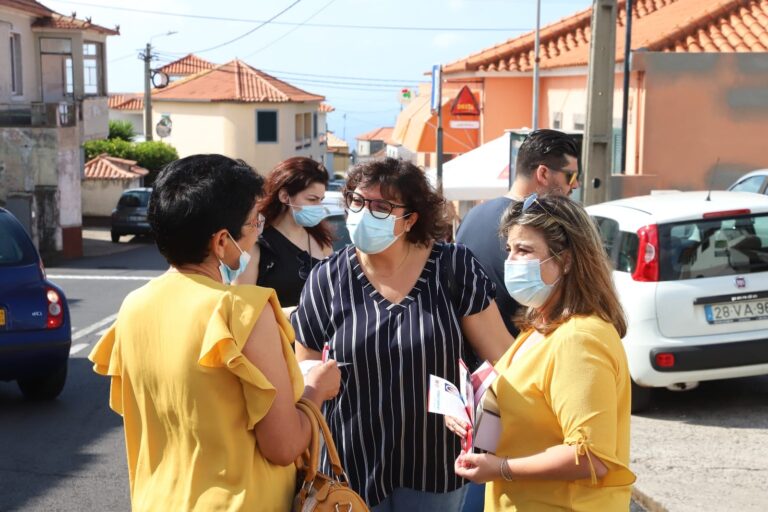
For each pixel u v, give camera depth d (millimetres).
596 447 2879
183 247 2777
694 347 7324
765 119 16734
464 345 3795
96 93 37844
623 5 25016
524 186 4730
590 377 2914
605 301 3062
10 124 28672
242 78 61594
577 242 3055
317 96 64000
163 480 2764
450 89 28359
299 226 5199
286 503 2836
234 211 2791
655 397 8297
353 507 2885
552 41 25438
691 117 16797
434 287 3662
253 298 2721
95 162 44781
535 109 22312
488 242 4566
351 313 3643
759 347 7363
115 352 2912
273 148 59750
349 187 3670
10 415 8555
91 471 6922
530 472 2980
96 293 18891
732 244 7504
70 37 35125
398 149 34062
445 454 3623
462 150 26688
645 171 16891
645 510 5945
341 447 3639
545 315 3119
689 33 18422
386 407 3578
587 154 10648
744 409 7891
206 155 2857
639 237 7535
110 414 8602
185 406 2688
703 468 6422
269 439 2707
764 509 5660
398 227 3602
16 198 27891
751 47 17203
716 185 16875
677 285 7398
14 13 33031
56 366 8797
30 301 8555
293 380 2809
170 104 60250
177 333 2703
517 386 3070
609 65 10562
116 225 35062
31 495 6406
